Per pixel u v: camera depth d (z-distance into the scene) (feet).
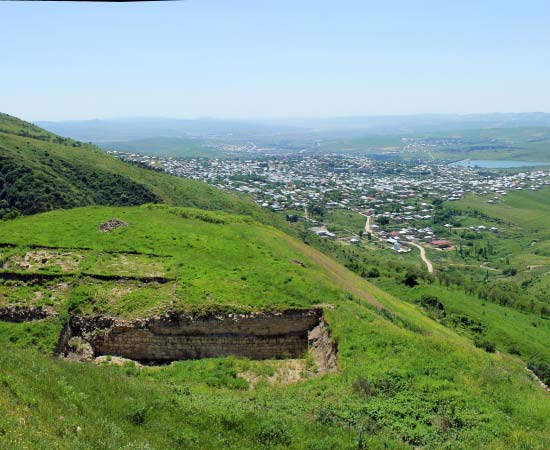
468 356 76.89
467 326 197.98
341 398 62.18
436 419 57.31
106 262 102.22
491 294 275.39
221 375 73.82
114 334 82.74
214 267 105.40
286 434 49.52
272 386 72.08
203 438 47.21
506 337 193.26
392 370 67.87
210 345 84.69
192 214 157.17
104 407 48.78
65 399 46.47
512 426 57.21
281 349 87.56
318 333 87.25
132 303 86.69
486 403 62.18
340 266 180.45
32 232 118.01
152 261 105.60
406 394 62.85
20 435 35.83
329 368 77.10
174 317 84.38
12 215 141.38
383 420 56.90
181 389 63.82
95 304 86.33
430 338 82.79
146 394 55.57
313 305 91.81
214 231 137.80
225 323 85.66
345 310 91.25
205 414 52.11
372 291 156.25
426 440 53.36
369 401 61.11
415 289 243.40
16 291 88.22
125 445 41.42
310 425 52.70
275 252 129.80
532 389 70.54
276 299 91.76
